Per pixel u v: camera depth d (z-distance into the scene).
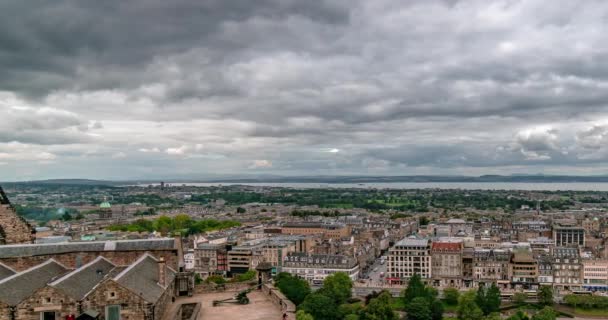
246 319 143.75
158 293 136.75
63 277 130.75
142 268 148.12
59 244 161.88
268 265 193.62
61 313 121.19
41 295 120.81
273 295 167.38
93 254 162.38
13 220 171.88
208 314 149.00
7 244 166.00
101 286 123.75
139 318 125.25
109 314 123.69
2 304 118.50
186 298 167.62
